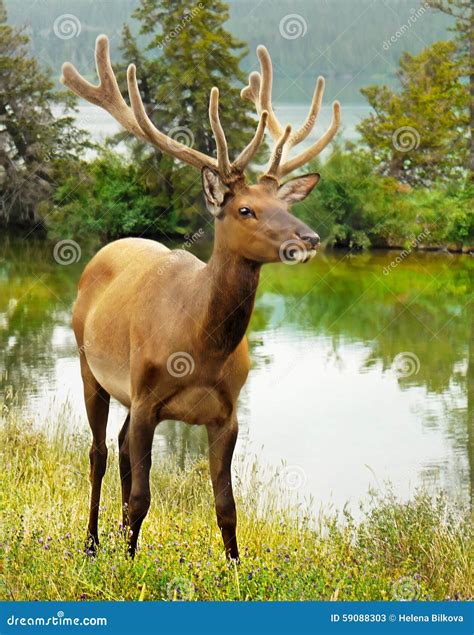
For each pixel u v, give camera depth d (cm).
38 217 3306
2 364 1530
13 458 834
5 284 2495
